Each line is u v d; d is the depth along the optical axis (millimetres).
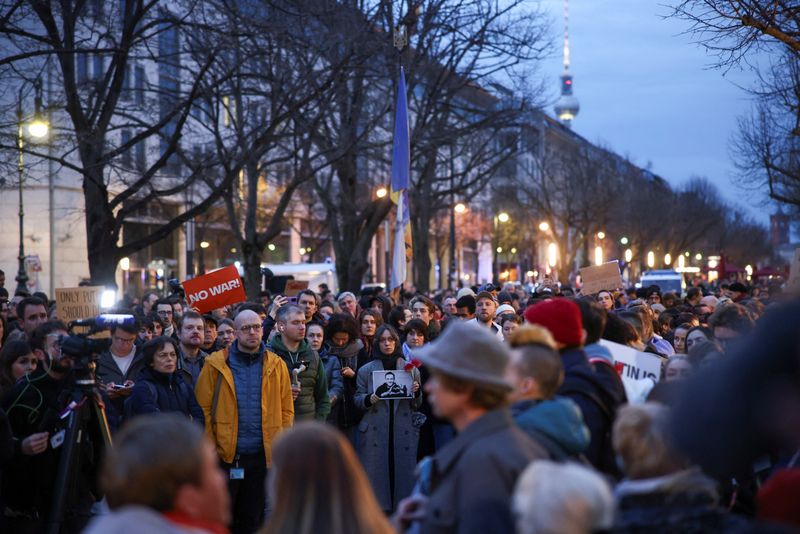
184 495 3541
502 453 4125
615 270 16234
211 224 53000
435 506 4207
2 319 10227
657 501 3998
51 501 7383
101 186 21125
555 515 3354
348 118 28688
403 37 24531
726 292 20188
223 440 9273
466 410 4367
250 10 25188
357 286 31219
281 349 10453
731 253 121250
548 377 4922
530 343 5148
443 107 33281
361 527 3818
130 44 20875
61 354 7918
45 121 23328
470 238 77938
